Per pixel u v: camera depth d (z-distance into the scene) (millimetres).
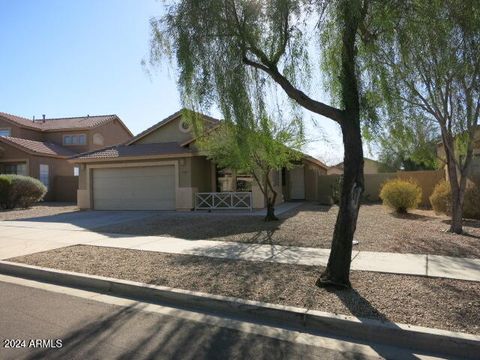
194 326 5031
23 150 27500
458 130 10805
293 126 11117
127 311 5602
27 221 15828
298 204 22719
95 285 6832
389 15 6469
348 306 5289
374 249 8789
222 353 4254
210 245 9805
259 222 13891
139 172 20203
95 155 20906
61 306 5812
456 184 11078
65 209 21594
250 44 6676
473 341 4199
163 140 22062
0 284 7121
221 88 6719
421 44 7598
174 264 7832
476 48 7602
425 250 8656
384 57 7340
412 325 4633
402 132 11547
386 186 17125
